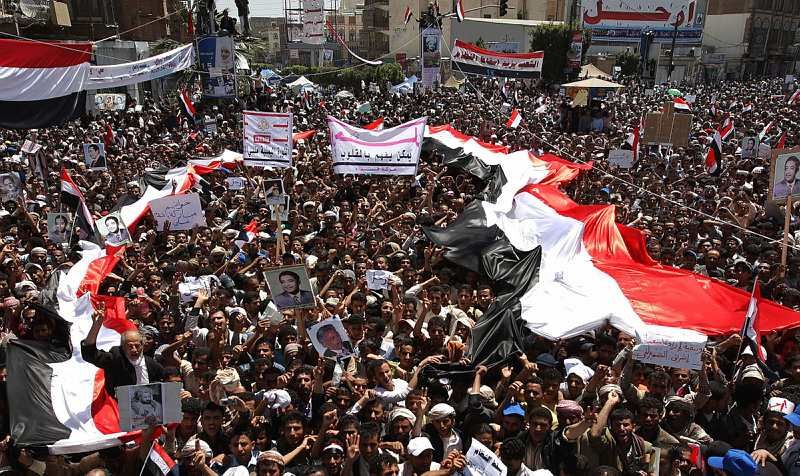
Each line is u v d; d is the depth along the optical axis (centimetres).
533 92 4891
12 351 598
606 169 1909
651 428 597
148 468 534
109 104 3475
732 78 8544
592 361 773
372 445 546
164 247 1189
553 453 573
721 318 815
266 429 612
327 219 1287
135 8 4278
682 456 548
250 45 4869
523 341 798
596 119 3228
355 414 616
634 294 854
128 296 902
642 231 1184
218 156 1950
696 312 823
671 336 723
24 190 1575
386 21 8350
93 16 4028
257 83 4278
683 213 1373
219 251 1055
